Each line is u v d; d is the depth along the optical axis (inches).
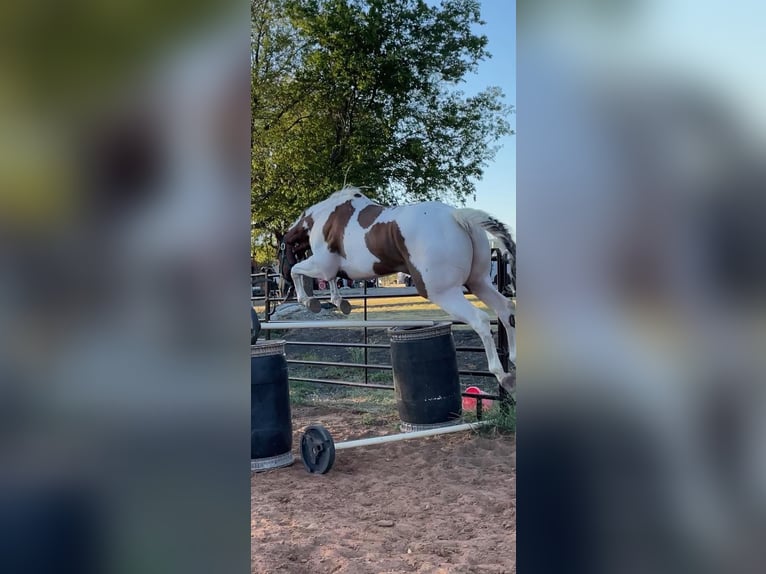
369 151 309.3
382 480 147.9
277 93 306.3
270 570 95.6
